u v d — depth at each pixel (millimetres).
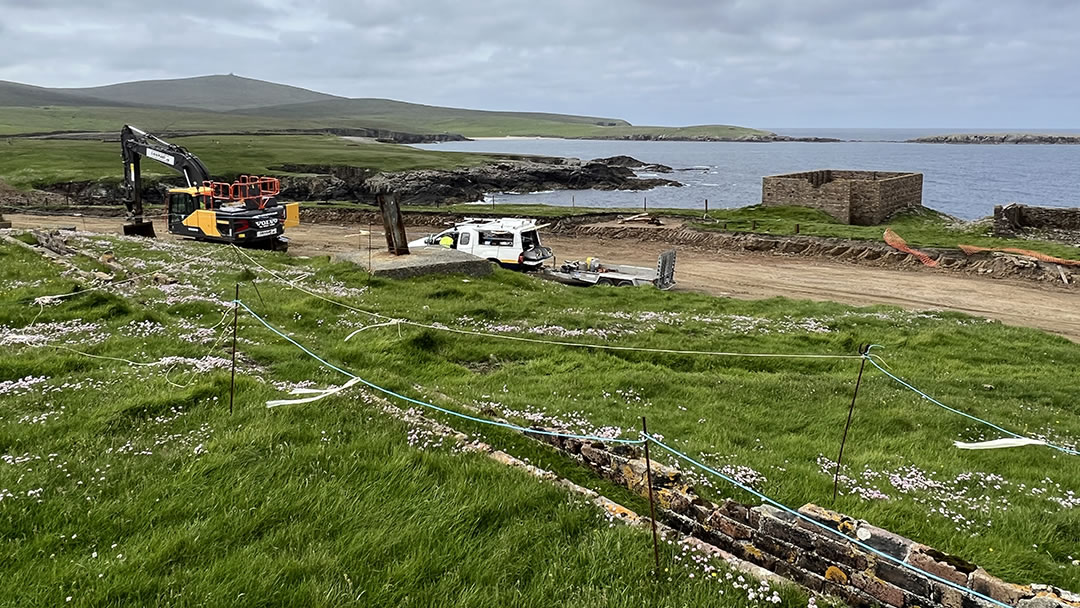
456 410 9773
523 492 6980
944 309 24281
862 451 10062
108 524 6109
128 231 33156
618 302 21766
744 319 19797
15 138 137625
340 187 87000
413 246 27500
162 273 20781
